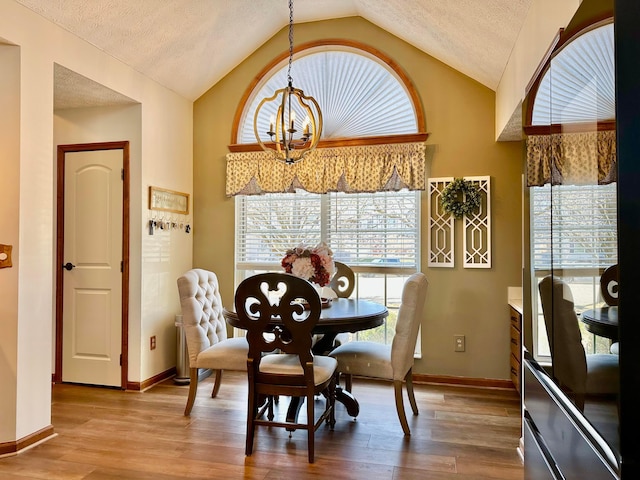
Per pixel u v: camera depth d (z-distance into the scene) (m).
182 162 4.33
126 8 3.04
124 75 3.52
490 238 3.83
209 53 4.00
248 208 4.47
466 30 3.10
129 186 3.74
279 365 2.57
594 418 1.11
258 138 3.04
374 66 4.18
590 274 1.15
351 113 4.22
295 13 4.10
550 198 1.57
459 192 3.85
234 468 2.38
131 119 3.75
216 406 3.32
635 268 0.95
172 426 2.94
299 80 4.34
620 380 0.96
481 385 3.84
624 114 0.97
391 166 3.95
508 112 3.18
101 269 3.80
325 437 2.78
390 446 2.65
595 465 1.10
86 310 3.82
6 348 2.58
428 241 3.97
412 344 2.95
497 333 3.82
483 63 3.45
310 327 2.43
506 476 2.30
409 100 4.07
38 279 2.73
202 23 3.59
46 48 2.81
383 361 2.87
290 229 4.36
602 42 1.07
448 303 3.93
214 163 4.46
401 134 3.98
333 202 4.26
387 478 2.28
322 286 3.12
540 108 1.76
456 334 3.90
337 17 4.20
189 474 2.32
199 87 4.37
